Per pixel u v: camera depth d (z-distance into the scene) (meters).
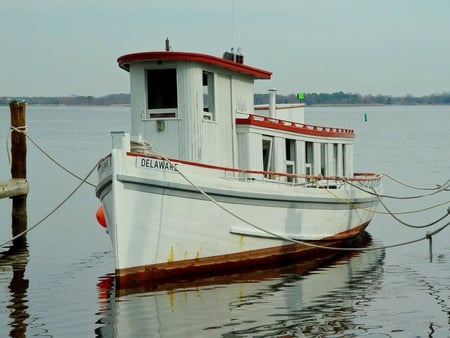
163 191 23.39
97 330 19.64
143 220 23.11
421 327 19.84
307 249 29.12
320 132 31.64
